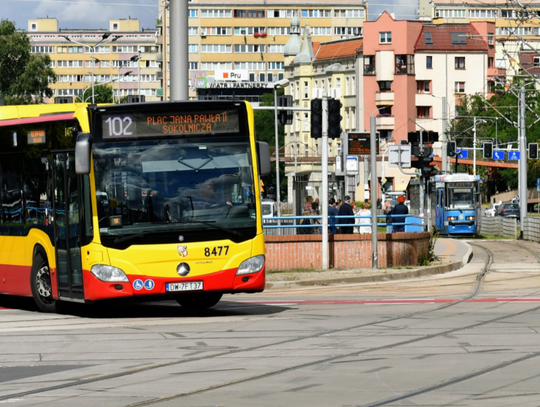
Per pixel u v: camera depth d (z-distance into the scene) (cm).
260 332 2330
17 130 2930
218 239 2572
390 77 17975
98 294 2541
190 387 1612
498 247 7094
